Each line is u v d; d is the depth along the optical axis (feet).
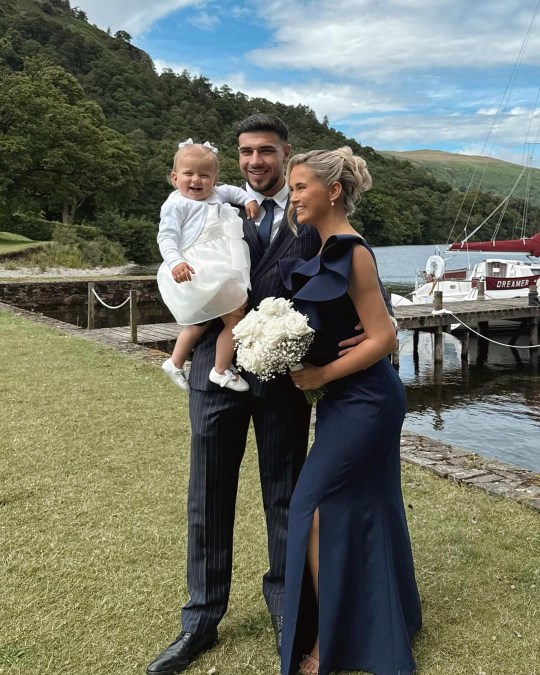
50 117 134.62
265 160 7.48
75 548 10.09
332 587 6.88
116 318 70.08
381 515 6.99
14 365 25.02
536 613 8.23
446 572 9.30
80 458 14.39
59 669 7.23
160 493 12.41
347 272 6.44
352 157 6.77
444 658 7.32
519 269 68.28
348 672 7.19
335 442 6.80
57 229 116.16
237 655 7.57
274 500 7.84
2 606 8.45
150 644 7.73
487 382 44.39
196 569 7.58
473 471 13.34
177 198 7.84
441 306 47.60
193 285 7.16
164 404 19.24
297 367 6.63
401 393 7.06
